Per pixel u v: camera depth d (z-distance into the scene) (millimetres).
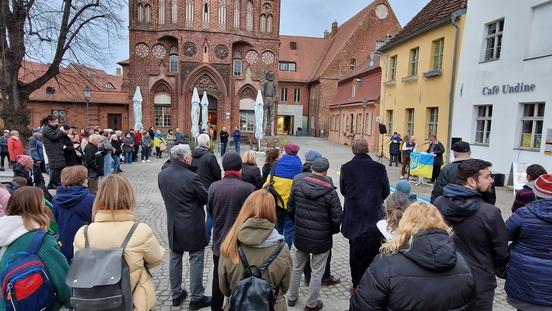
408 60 22328
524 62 13727
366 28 47906
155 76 36688
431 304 2141
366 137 31734
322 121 48625
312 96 52531
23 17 18531
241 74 38031
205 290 5234
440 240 2188
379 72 30844
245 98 38281
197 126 29766
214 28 36438
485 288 3119
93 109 40281
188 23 36156
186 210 4574
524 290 3264
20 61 18750
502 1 14711
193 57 36344
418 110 21172
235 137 25938
